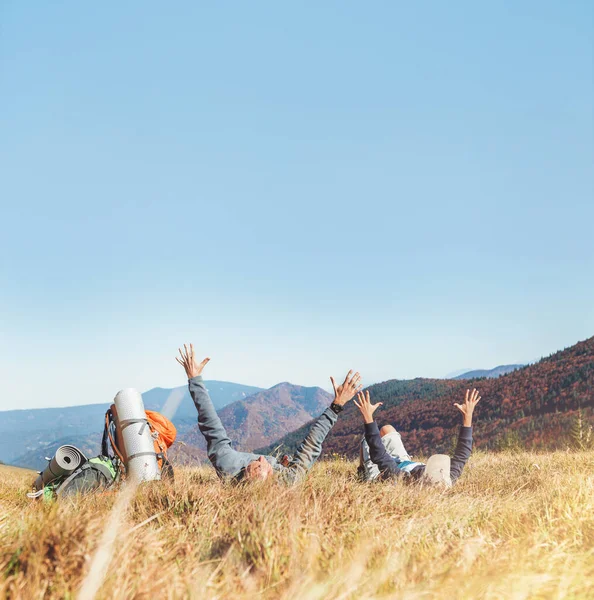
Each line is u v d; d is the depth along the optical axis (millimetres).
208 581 2527
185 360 7074
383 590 2570
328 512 4230
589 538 3672
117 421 6605
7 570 2547
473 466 9656
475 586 2541
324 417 6727
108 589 2393
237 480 6133
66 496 5512
